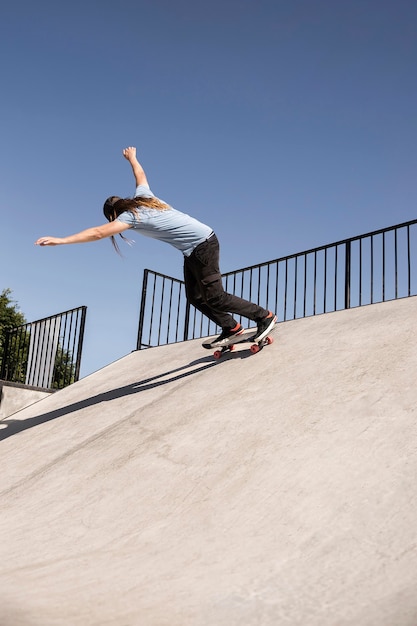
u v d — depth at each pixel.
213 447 3.93
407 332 4.79
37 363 9.94
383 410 3.60
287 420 3.95
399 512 2.61
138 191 5.18
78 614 2.15
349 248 6.75
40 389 9.02
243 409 4.39
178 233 5.04
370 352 4.66
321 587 2.23
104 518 3.41
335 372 4.51
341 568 2.34
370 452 3.18
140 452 4.29
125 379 7.06
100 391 6.97
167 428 4.58
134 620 2.08
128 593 2.37
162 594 2.33
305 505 2.89
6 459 5.41
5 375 10.43
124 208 4.80
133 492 3.66
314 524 2.72
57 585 2.52
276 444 3.66
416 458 2.97
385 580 2.19
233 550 2.67
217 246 5.24
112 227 4.66
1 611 2.15
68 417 6.27
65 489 4.07
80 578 2.59
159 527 3.11
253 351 5.75
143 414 5.20
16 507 3.98
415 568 2.21
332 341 5.29
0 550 3.19
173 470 3.79
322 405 3.99
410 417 3.39
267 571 2.42
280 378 4.82
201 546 2.78
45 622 2.05
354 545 2.48
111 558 2.82
